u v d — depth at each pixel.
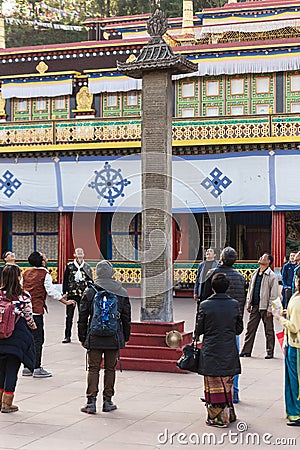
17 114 31.66
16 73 31.73
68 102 30.91
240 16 33.72
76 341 16.83
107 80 30.09
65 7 61.53
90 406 9.84
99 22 39.44
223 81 28.95
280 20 32.72
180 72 14.26
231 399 9.33
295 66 27.80
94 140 28.45
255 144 26.41
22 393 11.10
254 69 28.17
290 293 16.89
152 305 13.59
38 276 12.55
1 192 29.52
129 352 13.17
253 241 30.77
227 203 26.53
